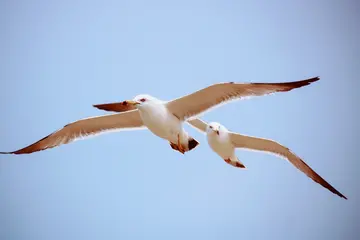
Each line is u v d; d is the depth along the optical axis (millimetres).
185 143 13133
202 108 12844
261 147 15594
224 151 15570
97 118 13469
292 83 11906
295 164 15469
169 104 12789
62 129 13555
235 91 12461
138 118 13602
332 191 14953
